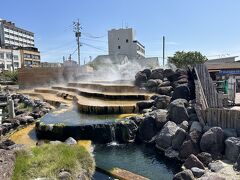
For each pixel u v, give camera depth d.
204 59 52.47
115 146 16.30
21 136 16.88
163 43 48.06
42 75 44.00
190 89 19.95
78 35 58.81
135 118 17.78
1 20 117.25
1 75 58.97
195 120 15.80
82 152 9.42
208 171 11.44
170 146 14.84
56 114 20.41
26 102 27.53
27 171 7.58
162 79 25.64
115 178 11.73
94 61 63.72
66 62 66.69
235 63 34.75
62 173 7.93
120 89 25.52
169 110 17.31
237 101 19.69
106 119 18.30
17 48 97.00
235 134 13.38
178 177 10.76
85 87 30.98
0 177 6.39
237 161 11.48
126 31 84.69
